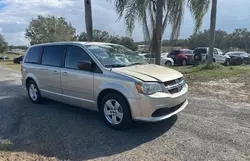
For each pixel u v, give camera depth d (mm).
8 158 3387
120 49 5605
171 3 9602
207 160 3297
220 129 4410
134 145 3816
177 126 4590
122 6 8883
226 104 6223
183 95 4547
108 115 4559
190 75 11875
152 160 3324
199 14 9195
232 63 22188
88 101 4855
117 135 4219
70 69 5145
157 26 9422
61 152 3602
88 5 10086
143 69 4613
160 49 9648
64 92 5383
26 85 6750
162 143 3869
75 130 4473
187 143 3840
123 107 4242
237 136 4086
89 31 10219
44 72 5859
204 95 7363
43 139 4086
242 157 3367
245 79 10352
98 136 4184
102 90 4492
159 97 4031
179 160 3314
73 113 5547
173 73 4656
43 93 6098
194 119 4984
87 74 4738
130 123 4305
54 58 5668
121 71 4355
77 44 5195
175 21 9812
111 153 3555
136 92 4031
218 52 21000
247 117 5117
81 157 3449
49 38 40688
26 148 3750
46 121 5000
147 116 4043
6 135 4289
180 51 22406
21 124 4855
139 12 8719
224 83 9500
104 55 4926
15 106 6289
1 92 8297
